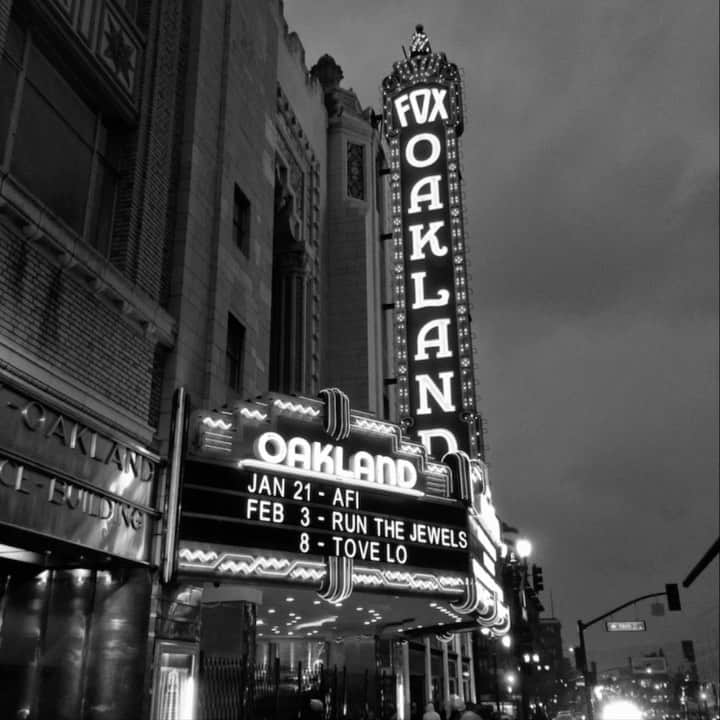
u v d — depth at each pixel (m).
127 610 12.54
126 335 13.91
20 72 12.96
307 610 19.00
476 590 17.05
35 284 11.55
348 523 15.19
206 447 13.86
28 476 10.40
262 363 20.00
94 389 12.70
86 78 14.59
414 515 16.44
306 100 33.84
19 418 10.38
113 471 12.27
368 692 22.78
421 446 17.12
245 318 19.03
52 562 12.83
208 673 14.12
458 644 36.03
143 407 14.13
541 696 75.94
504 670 48.62
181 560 12.88
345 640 23.62
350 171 36.69
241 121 20.33
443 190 31.39
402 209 31.58
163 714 12.53
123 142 15.64
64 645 12.48
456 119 33.12
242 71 20.81
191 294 16.31
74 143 14.39
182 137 17.42
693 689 119.62
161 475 13.46
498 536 22.41
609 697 131.88
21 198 11.04
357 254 34.56
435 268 30.27
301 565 14.26
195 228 16.97
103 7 14.93
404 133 33.03
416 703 28.84
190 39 18.52
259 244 20.72
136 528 12.61
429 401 28.58
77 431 11.54
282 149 30.00
